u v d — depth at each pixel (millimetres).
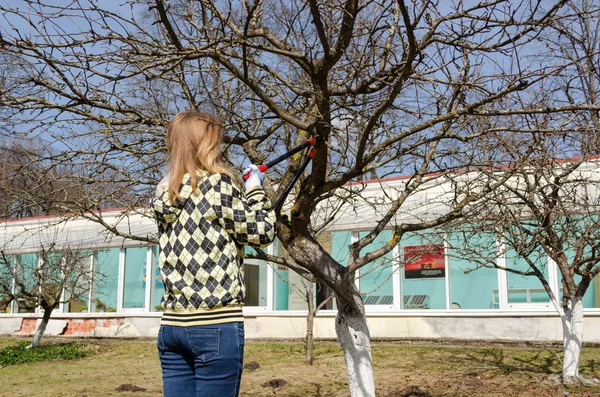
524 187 8305
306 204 4617
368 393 4957
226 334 2363
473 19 3992
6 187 5285
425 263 13805
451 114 3979
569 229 8180
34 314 18516
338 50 4074
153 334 16734
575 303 8617
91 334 17500
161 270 2521
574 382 8438
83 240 17375
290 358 11930
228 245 2469
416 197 13305
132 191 5852
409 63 3660
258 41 5547
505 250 8055
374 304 14203
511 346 12438
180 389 2436
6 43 3801
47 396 8672
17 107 4238
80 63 4270
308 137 4980
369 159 4371
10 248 17406
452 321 13445
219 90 5910
